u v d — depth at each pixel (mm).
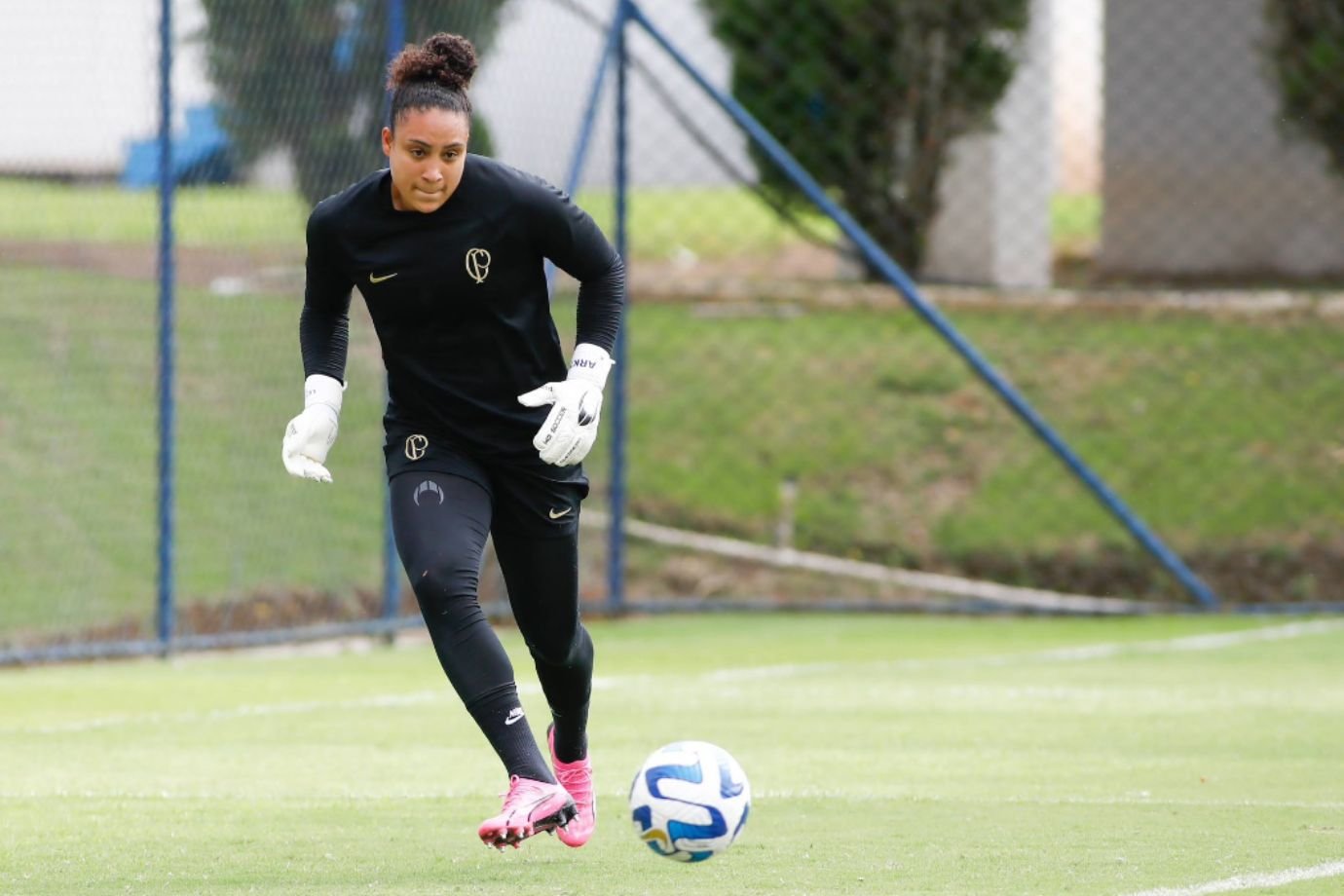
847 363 58062
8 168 60531
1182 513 50000
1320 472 51438
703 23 61844
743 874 17516
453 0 43812
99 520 45031
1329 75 60031
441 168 16375
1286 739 27047
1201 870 17547
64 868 18062
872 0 59719
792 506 51125
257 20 43781
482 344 17281
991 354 58156
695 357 58969
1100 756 25531
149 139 53125
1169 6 63750
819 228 75375
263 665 37906
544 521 17688
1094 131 75438
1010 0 60688
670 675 35594
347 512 44812
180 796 22500
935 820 20438
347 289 17891
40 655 36594
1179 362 57188
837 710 30484
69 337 52812
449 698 32469
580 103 45062
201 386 49906
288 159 44750
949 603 45938
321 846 19125
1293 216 62969
